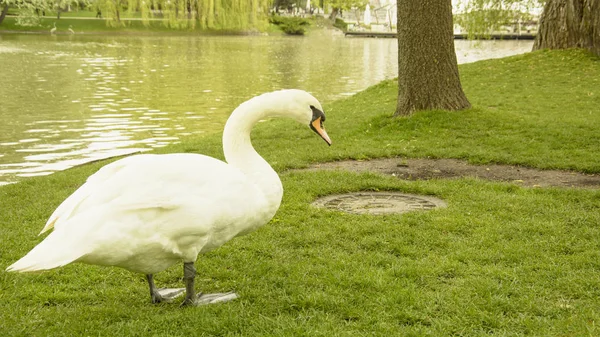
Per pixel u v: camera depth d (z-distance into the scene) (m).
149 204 4.12
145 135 17.22
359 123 14.70
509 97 17.78
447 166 10.44
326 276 5.34
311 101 5.19
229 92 27.73
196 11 74.81
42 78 31.77
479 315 4.51
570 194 8.05
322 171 9.73
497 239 6.34
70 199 4.21
